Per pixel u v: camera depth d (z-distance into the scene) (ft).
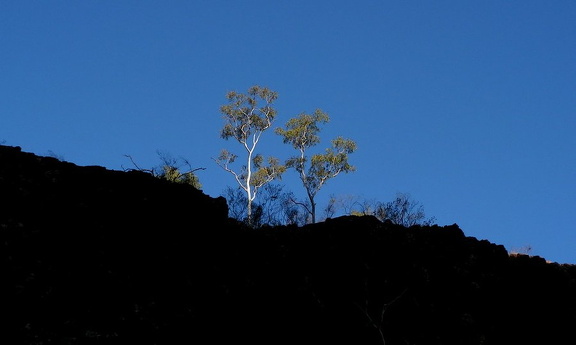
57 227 46.91
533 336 49.39
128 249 47.50
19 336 38.68
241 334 44.73
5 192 47.75
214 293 46.47
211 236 51.47
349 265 49.93
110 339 40.42
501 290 51.44
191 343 42.75
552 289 52.39
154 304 43.73
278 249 51.47
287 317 46.52
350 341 45.75
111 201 50.78
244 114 124.98
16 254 43.62
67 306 41.57
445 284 50.37
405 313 47.55
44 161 52.90
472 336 47.32
